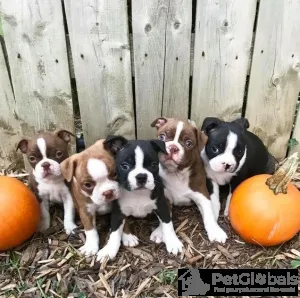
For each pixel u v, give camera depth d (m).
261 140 0.78
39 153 0.63
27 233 0.64
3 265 0.63
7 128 0.76
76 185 0.62
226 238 0.66
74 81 0.76
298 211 0.61
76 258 0.64
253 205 0.61
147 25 0.68
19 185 0.64
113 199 0.60
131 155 0.58
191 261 0.63
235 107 0.76
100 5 0.66
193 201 0.73
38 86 0.72
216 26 0.69
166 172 0.67
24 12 0.66
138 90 0.73
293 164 0.61
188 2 0.67
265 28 0.70
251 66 0.73
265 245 0.64
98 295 0.59
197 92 0.75
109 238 0.66
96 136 0.77
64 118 0.75
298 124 0.79
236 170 0.67
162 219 0.65
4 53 0.70
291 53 0.72
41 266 0.63
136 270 0.62
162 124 0.66
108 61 0.70
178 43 0.70
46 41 0.68
